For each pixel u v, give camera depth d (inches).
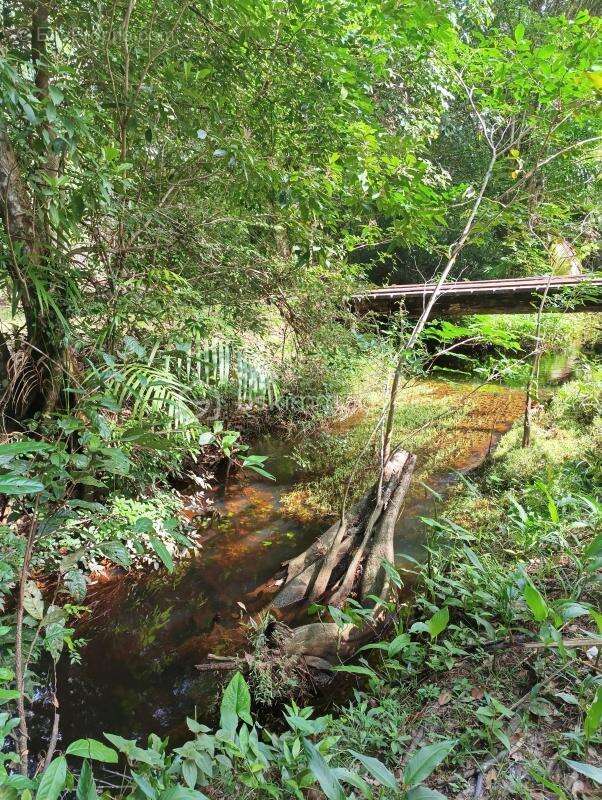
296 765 54.7
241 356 118.1
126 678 102.1
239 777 53.4
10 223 100.7
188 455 171.8
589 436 175.9
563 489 129.9
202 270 135.2
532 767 57.2
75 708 95.0
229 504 170.2
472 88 144.2
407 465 154.4
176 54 117.3
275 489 180.2
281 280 150.4
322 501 170.6
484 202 162.1
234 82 127.3
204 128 113.7
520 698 71.9
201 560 140.9
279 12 111.7
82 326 110.7
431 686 76.3
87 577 122.2
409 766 48.8
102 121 113.0
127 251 113.0
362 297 199.5
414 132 194.7
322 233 149.6
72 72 84.3
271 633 102.3
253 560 141.1
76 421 58.4
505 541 119.4
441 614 79.2
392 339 163.5
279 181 119.1
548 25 128.8
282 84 126.8
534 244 187.2
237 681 55.7
